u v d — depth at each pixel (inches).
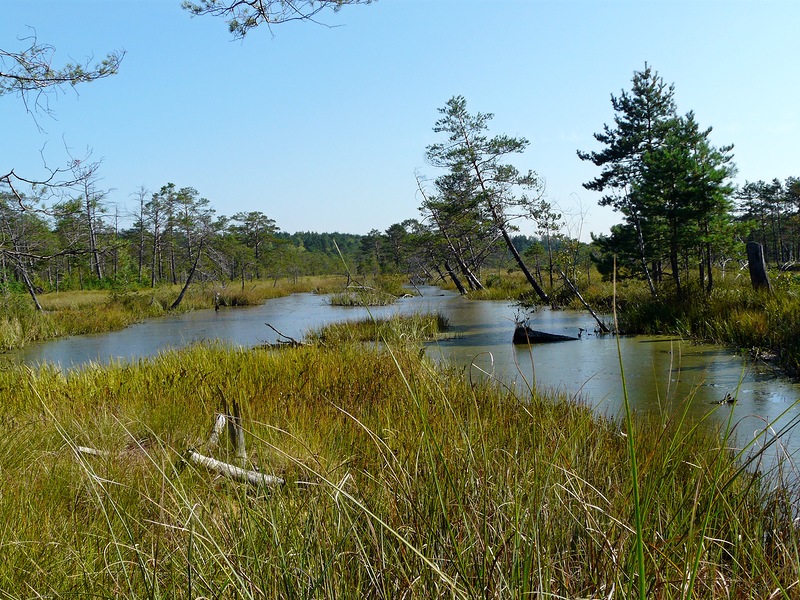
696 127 715.4
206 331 799.1
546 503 94.7
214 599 80.2
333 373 305.1
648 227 702.5
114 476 149.4
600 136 933.2
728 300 523.8
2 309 832.9
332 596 78.9
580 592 81.5
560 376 376.2
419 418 168.1
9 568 104.0
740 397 298.0
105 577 99.2
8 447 188.4
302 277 2571.4
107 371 353.7
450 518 93.1
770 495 129.3
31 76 350.0
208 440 190.4
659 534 91.0
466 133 889.5
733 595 82.7
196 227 1769.2
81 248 480.7
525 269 911.0
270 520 93.6
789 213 2192.4
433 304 1047.0
